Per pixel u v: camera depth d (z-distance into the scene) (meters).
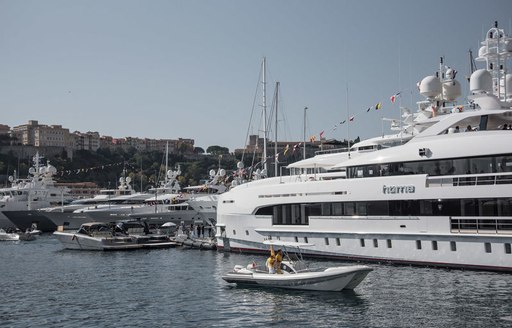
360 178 36.66
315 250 38.75
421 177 33.47
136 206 81.56
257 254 43.53
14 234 71.56
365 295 26.97
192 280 34.19
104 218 79.88
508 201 30.23
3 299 29.33
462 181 32.00
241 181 71.19
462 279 29.20
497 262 30.36
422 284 28.52
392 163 35.56
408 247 33.91
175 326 22.97
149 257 48.28
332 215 37.91
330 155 46.50
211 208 68.31
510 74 41.31
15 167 184.75
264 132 62.38
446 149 33.12
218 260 42.88
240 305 26.52
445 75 43.53
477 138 32.25
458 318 22.19
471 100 40.75
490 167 31.36
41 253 54.19
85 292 31.12
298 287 29.42
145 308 26.48
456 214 32.03
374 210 35.62
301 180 45.28
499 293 25.97
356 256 36.47
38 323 23.98
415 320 22.20
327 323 22.56
